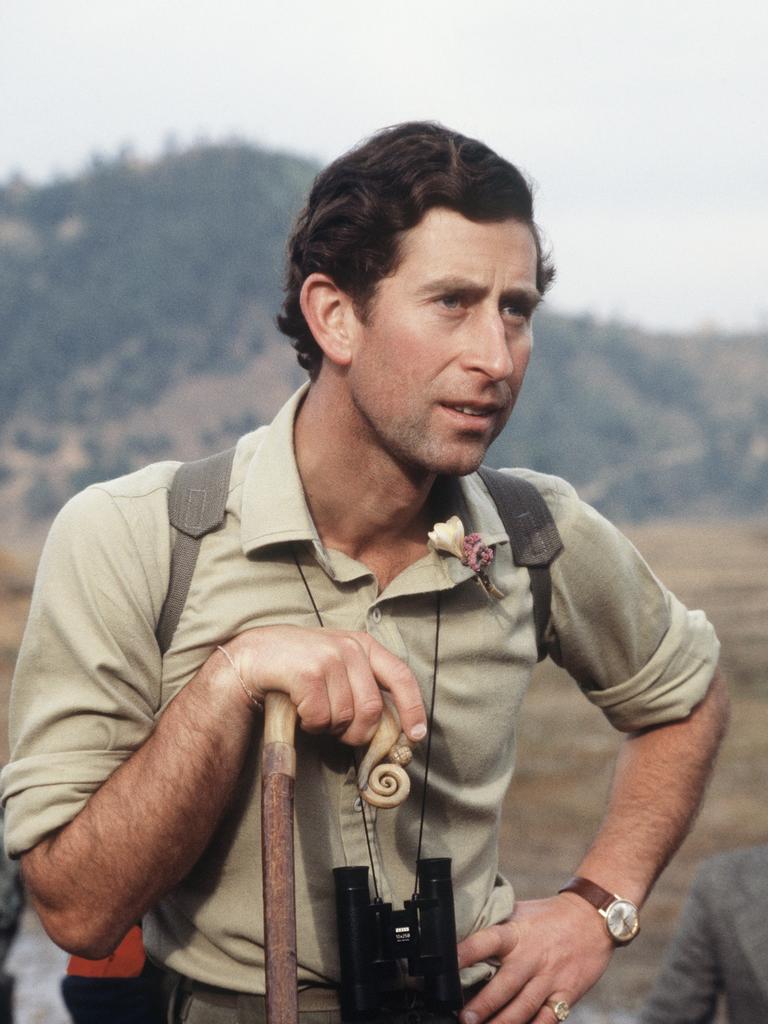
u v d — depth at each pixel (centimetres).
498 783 268
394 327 236
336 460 250
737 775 1579
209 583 247
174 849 230
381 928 240
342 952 238
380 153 238
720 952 427
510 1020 260
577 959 267
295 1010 212
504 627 264
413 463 243
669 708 293
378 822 251
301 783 246
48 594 244
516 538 274
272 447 252
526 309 244
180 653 246
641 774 293
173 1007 257
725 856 438
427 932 240
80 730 239
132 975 298
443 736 257
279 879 217
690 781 293
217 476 254
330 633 233
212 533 249
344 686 227
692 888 437
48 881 233
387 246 235
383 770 232
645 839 285
